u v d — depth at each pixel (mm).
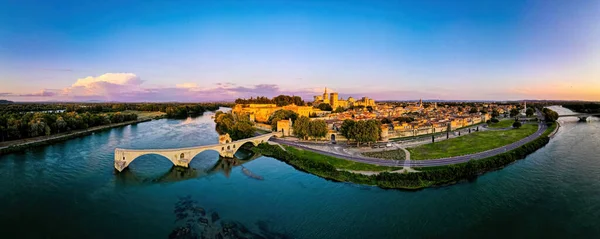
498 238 55375
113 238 56000
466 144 134375
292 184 85312
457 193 76062
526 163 104625
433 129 177125
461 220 61750
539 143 135250
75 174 94125
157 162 109625
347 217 63156
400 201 71312
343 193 77062
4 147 126750
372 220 61844
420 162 102062
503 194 75125
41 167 100750
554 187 79812
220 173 97625
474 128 198750
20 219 63062
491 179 86688
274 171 99938
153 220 62812
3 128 138625
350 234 56188
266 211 66750
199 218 63562
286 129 171000
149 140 159500
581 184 82000
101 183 86312
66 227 59969
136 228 59531
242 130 158625
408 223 60406
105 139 161000
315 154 117375
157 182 87938
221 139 130000
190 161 109312
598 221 61125
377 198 73312
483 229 58312
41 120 159625
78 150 129250
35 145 135750
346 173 90500
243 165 108312
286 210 67250
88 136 172000
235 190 80688
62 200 73312
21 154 120375
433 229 58094
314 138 156625
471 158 103625
